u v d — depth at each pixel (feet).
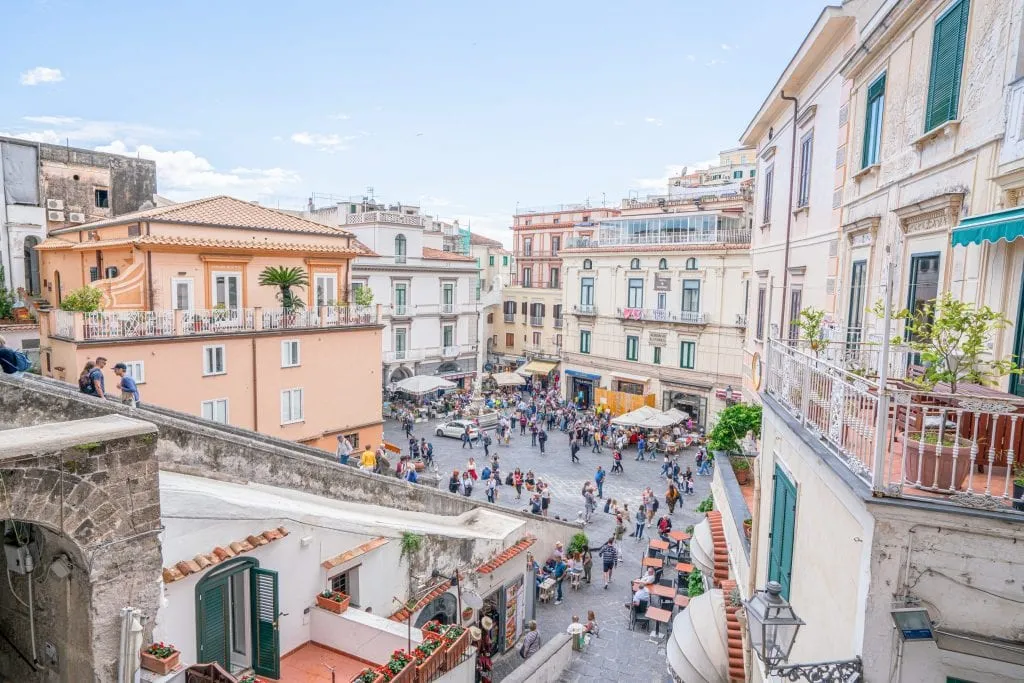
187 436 31.48
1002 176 22.27
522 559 52.90
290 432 88.63
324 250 95.50
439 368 158.30
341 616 32.37
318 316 91.61
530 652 50.67
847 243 39.83
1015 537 14.46
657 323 140.67
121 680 22.02
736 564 41.06
